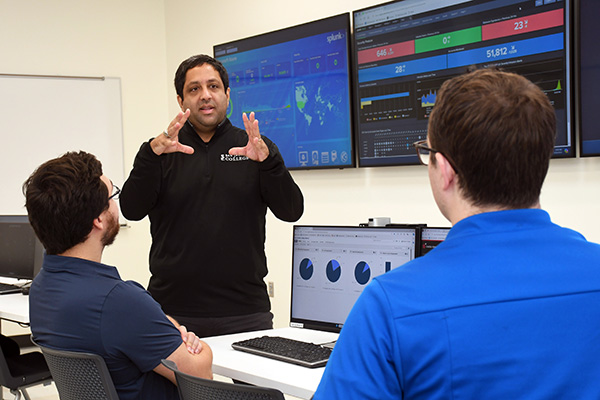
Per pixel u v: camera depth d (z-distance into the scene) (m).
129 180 2.37
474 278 0.81
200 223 2.40
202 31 5.26
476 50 3.46
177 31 5.49
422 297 0.81
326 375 0.86
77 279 1.57
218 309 2.40
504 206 0.84
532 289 0.80
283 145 4.59
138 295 1.57
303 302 2.19
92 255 1.63
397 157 3.87
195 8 5.31
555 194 3.28
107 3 5.31
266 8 4.72
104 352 1.54
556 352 0.79
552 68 3.18
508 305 0.79
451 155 0.85
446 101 0.85
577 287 0.81
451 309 0.79
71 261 1.59
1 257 3.52
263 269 2.52
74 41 5.16
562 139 3.18
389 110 3.89
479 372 0.78
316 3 4.35
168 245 2.44
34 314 1.65
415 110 3.76
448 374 0.78
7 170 4.89
